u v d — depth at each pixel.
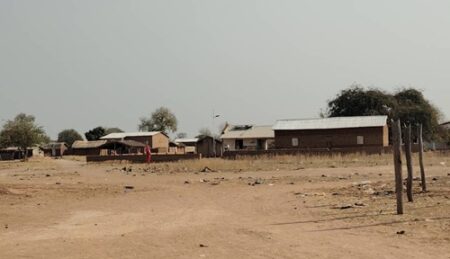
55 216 19.73
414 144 58.84
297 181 33.97
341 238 12.77
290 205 20.86
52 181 39.62
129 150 112.19
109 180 40.44
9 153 128.38
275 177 38.00
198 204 22.69
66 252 12.05
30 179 42.81
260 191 27.77
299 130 78.75
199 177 41.00
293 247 11.77
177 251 11.80
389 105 91.94
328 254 10.87
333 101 95.75
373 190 25.23
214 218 17.83
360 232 13.58
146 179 40.69
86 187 32.81
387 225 14.44
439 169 39.12
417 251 10.83
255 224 15.87
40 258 11.38
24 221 18.36
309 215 17.59
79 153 135.88
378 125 75.06
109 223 17.45
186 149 142.38
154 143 129.75
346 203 20.39
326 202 21.22
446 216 15.34
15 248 12.73
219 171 46.75
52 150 140.50
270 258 10.68
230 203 22.59
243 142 101.88
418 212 16.56
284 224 15.67
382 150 61.16
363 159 53.03
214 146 97.94
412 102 95.50
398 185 16.45
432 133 92.88
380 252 10.88
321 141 77.62
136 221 17.78
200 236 13.82
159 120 176.75
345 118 79.19
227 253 11.35
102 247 12.61
